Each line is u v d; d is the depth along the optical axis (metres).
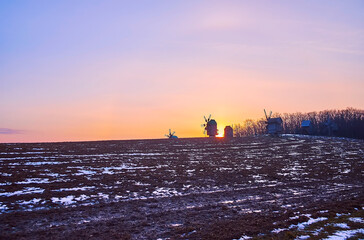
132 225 15.05
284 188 25.59
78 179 25.50
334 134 98.69
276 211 17.98
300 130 103.81
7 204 17.80
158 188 23.97
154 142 59.22
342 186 26.94
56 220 15.53
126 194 21.70
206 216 16.81
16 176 24.94
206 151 48.03
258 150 51.12
